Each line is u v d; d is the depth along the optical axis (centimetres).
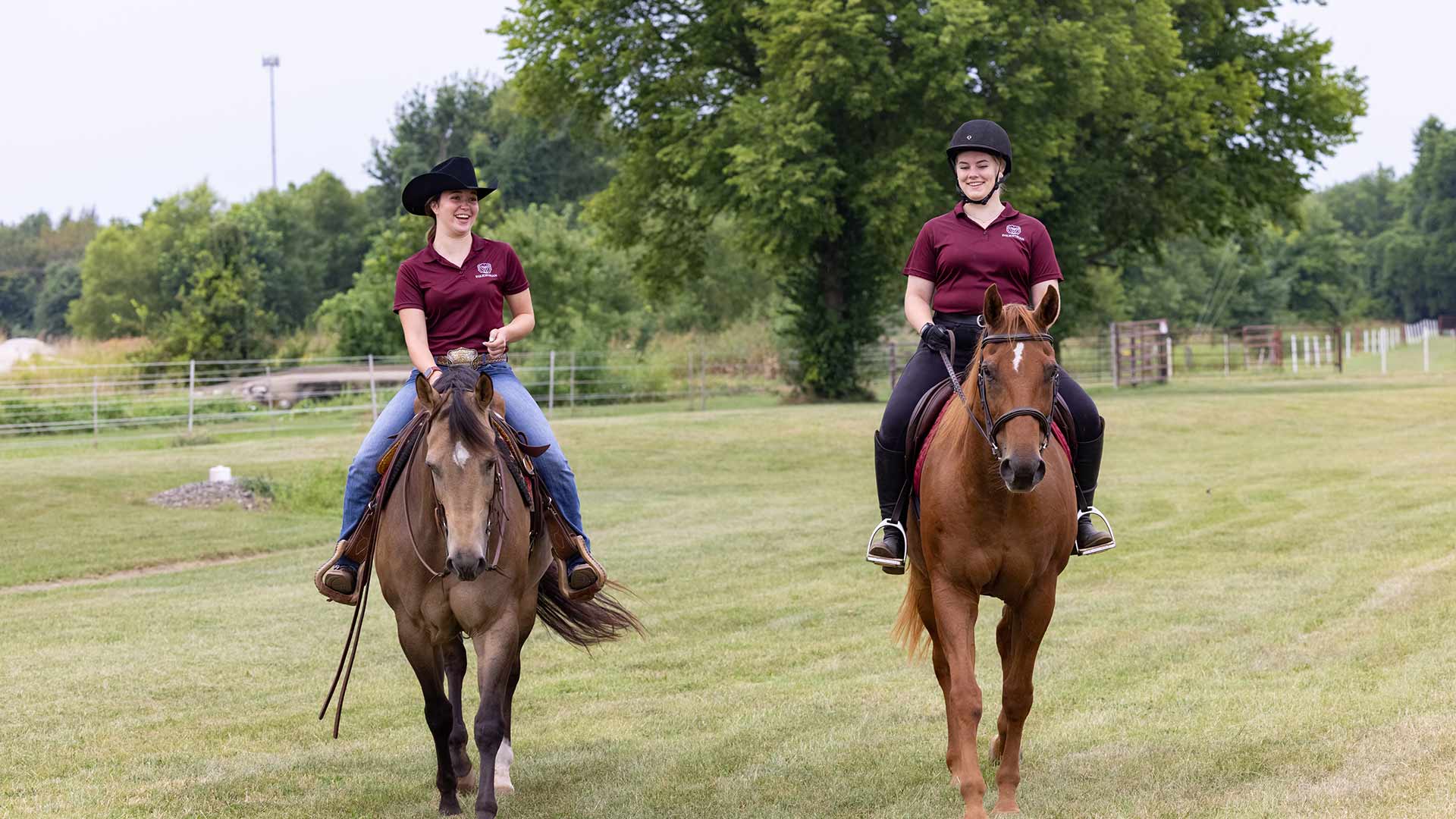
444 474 476
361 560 586
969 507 504
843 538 1421
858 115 2986
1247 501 1572
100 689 809
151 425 3033
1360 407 2842
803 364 3441
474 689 820
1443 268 10819
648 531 1504
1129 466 2017
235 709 763
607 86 3366
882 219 2959
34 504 1725
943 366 575
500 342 579
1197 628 887
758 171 2845
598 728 699
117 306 7206
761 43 3022
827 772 596
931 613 573
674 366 3869
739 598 1087
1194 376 4491
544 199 7219
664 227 3775
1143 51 3077
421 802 575
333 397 3347
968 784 482
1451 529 1267
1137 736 630
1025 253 568
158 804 572
